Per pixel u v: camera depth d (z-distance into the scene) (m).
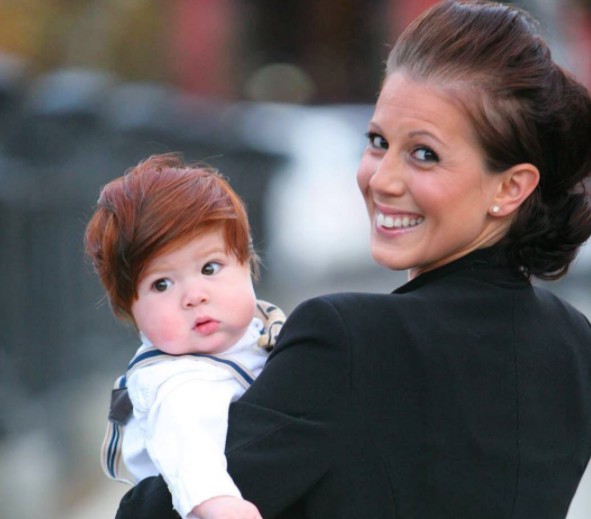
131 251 6.43
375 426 5.95
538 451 6.25
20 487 17.20
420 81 6.25
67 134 19.38
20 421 18.17
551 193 6.51
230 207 6.58
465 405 6.07
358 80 62.06
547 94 6.28
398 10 58.69
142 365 6.54
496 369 6.19
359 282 31.27
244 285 6.64
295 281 29.95
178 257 6.48
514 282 6.46
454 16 6.34
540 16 36.28
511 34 6.30
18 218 18.09
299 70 61.50
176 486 5.95
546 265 6.57
